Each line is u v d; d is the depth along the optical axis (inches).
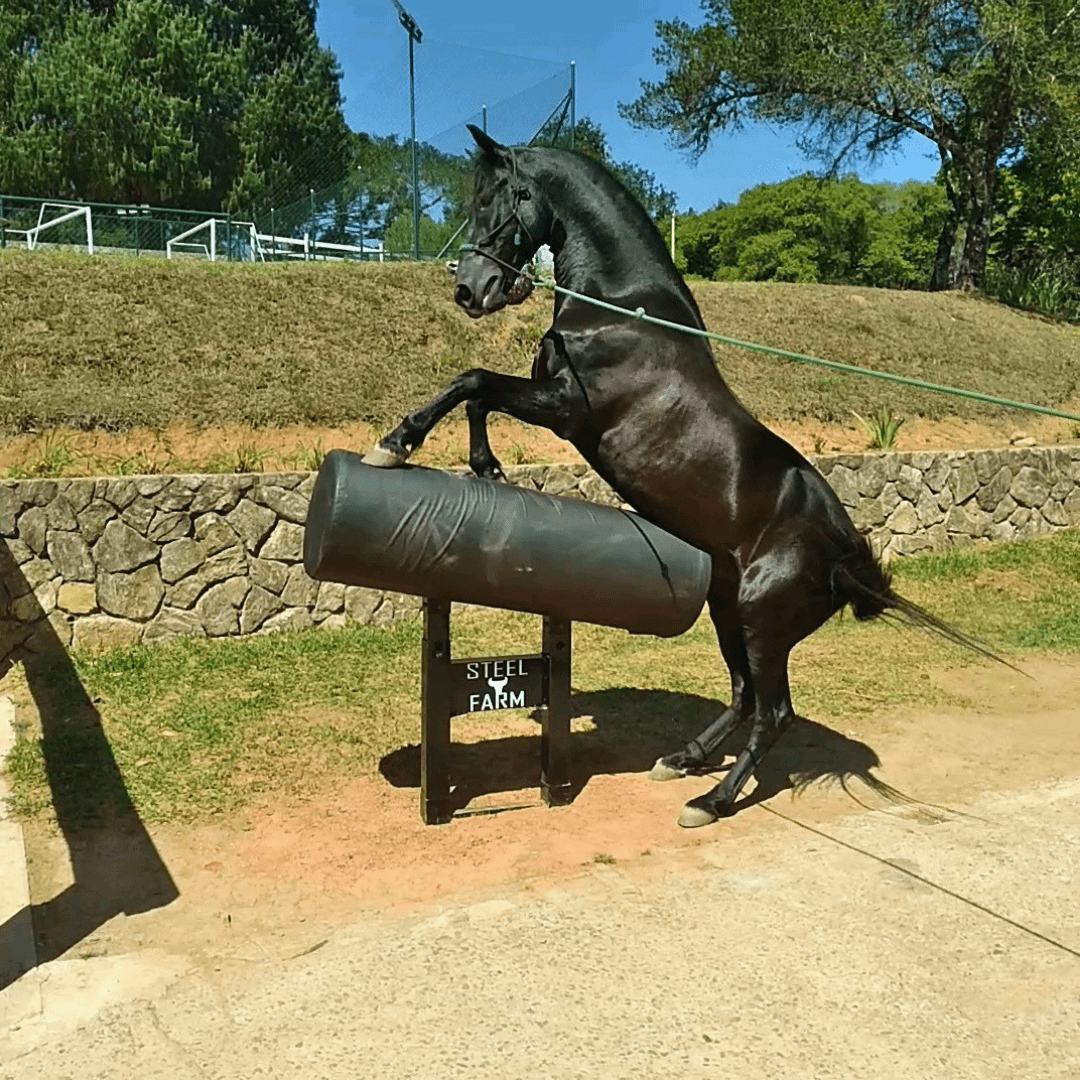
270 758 216.1
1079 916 162.6
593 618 194.1
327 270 462.9
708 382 193.0
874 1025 133.0
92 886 165.5
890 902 165.3
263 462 338.0
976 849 186.2
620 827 192.5
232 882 167.9
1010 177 810.8
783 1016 134.1
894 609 205.6
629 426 188.7
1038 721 261.4
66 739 220.7
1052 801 210.8
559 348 187.6
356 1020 131.0
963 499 416.5
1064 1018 135.6
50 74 1247.5
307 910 159.9
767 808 205.0
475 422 191.0
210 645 284.8
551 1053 125.3
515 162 188.2
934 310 605.9
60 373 355.6
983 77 674.8
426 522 176.1
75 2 1416.1
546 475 350.9
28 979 138.3
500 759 224.8
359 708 246.2
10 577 267.7
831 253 1364.4
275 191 980.6
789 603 195.8
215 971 141.9
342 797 200.4
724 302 544.7
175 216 830.5
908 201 1476.4
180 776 205.5
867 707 267.9
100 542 275.9
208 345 390.0
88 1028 128.3
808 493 198.5
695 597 194.2
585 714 256.5
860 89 713.0
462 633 314.0
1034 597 375.6
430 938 150.9
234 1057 123.4
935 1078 123.0
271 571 296.4
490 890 167.3
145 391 356.2
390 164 546.0
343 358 402.6
